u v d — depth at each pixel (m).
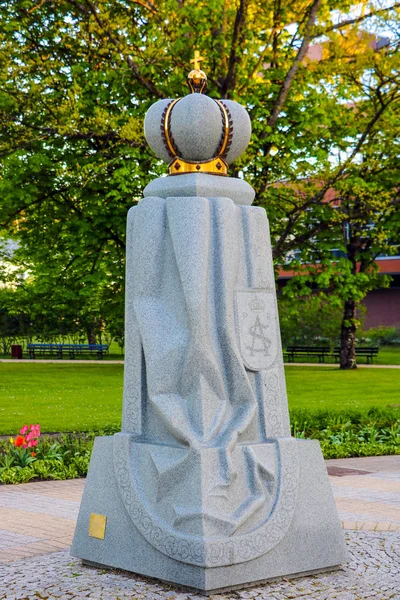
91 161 20.77
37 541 7.52
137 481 6.27
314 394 22.86
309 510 6.40
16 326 46.69
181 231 6.25
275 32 19.45
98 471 6.62
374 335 48.25
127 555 6.29
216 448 5.98
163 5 18.00
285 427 6.49
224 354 6.25
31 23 20.69
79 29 20.30
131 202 21.28
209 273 6.28
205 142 6.48
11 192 21.47
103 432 14.23
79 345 43.34
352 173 21.86
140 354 6.39
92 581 6.07
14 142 19.91
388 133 22.47
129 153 18.55
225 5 18.20
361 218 23.17
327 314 42.47
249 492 6.13
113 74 18.67
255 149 19.05
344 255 32.47
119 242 23.06
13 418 16.69
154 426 6.32
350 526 8.12
